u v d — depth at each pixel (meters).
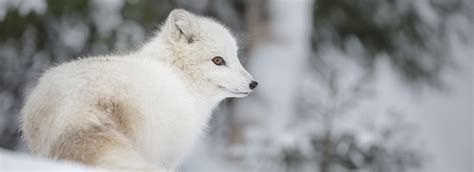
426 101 29.58
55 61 15.44
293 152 12.73
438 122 31.06
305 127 13.22
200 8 17.44
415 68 19.39
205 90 7.72
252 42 16.08
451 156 30.98
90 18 15.10
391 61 19.55
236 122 15.98
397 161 13.10
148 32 15.15
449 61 20.53
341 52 19.23
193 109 6.75
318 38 18.73
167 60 7.55
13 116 16.72
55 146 5.43
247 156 13.24
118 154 5.25
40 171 4.12
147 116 5.95
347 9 18.19
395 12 18.34
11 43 15.20
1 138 16.78
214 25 7.93
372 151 12.79
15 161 4.29
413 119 25.03
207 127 8.05
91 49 15.27
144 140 5.95
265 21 16.09
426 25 18.92
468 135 31.55
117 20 15.22
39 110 5.95
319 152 12.71
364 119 13.62
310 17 16.75
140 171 5.09
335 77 13.65
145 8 15.27
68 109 5.59
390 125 13.72
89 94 5.72
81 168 4.36
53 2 14.73
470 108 31.31
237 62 7.98
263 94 15.73
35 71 15.77
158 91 6.12
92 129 5.43
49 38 15.41
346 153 12.67
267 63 15.89
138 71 6.16
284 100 15.80
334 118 13.11
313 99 13.41
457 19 20.16
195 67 7.62
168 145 6.30
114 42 14.92
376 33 18.72
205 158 17.52
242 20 17.77
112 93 5.80
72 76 5.90
